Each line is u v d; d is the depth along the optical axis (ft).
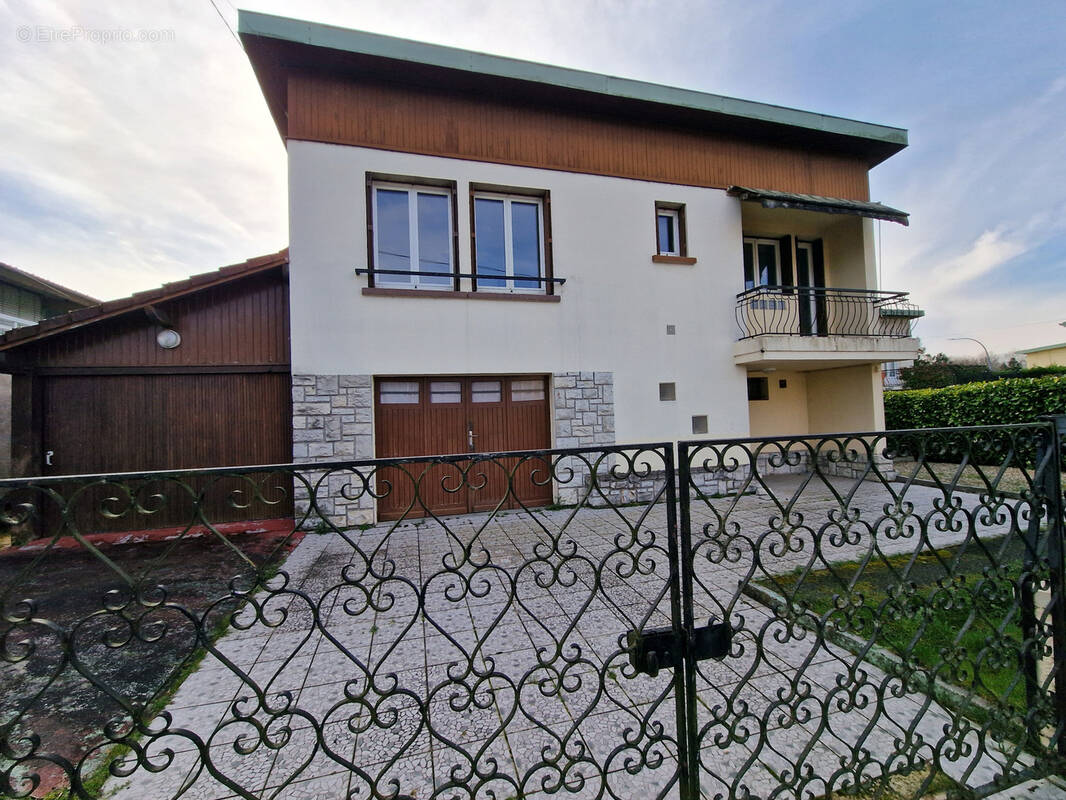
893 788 5.08
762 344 20.61
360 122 17.53
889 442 5.12
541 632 8.59
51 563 13.67
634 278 20.68
